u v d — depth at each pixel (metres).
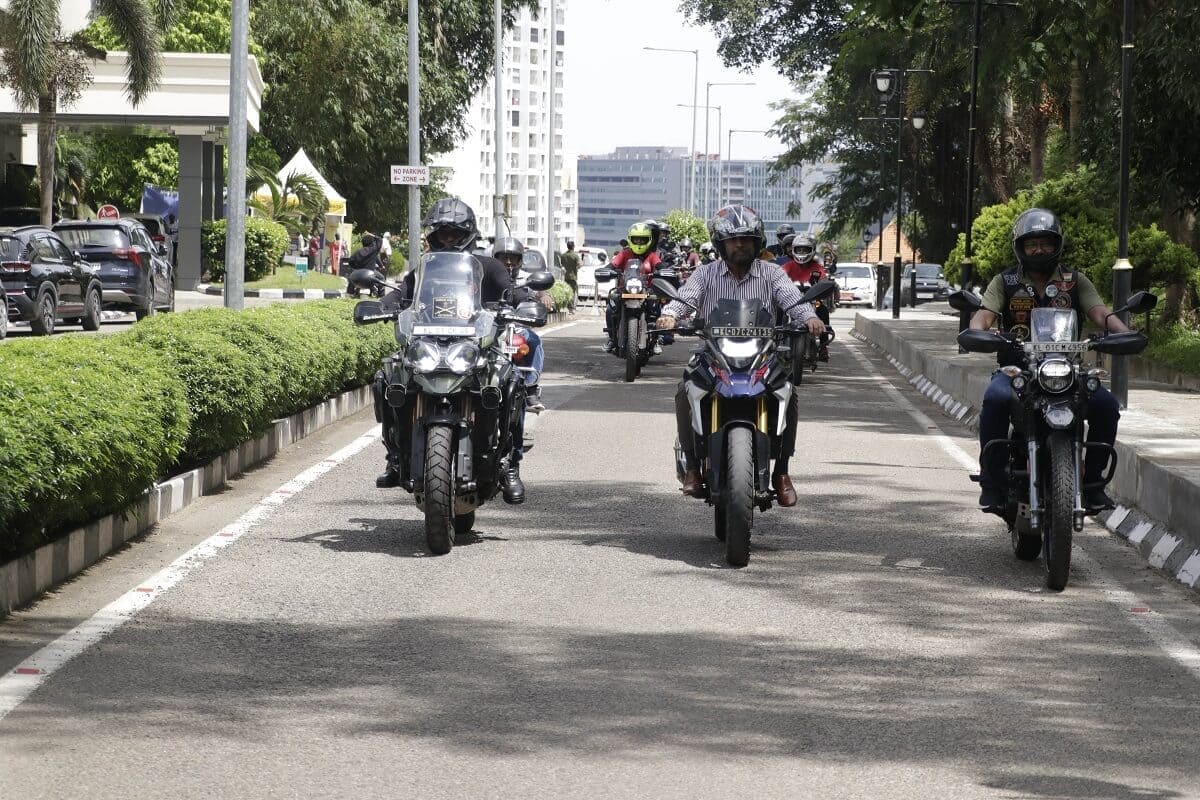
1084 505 10.78
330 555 11.25
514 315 12.20
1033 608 9.83
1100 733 7.17
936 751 6.87
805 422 20.67
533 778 6.45
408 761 6.65
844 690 7.85
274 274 58.84
